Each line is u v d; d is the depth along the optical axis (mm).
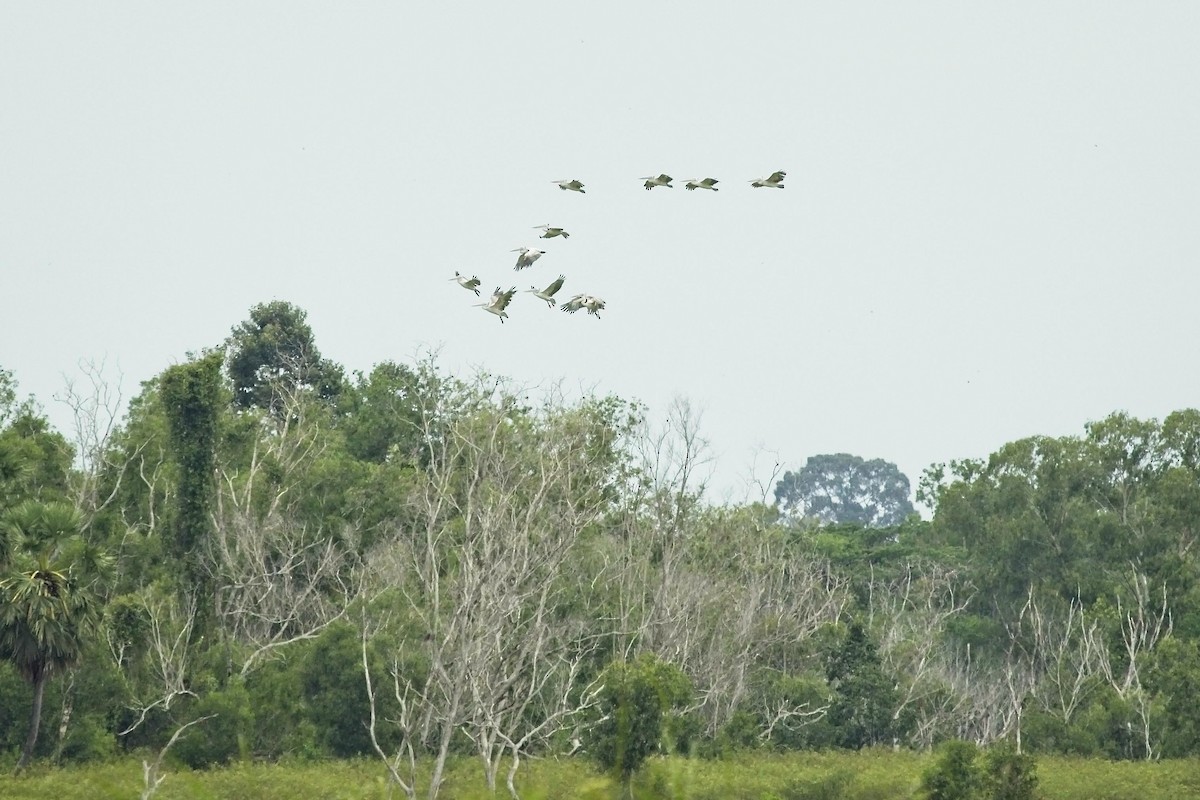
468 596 135625
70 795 139250
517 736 173875
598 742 145125
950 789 153875
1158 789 177750
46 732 177250
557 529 157500
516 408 176125
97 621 164875
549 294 83625
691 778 51562
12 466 178125
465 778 143000
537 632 149625
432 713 141375
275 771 154375
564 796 123812
